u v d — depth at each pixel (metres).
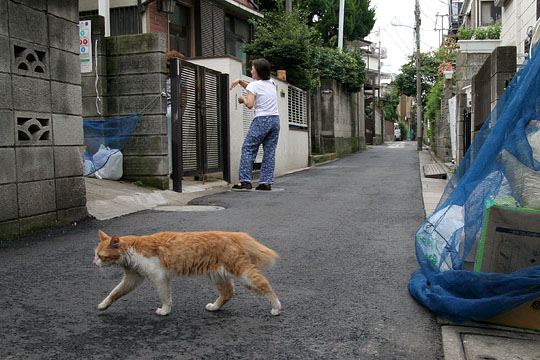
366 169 15.08
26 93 5.88
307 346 3.14
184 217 7.00
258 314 3.65
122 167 8.88
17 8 5.76
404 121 73.06
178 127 8.88
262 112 9.75
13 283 4.22
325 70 20.59
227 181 10.65
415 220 6.94
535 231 3.48
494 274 3.43
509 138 3.76
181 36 15.41
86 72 8.84
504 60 7.16
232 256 3.46
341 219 6.98
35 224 6.02
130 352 3.03
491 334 3.32
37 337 3.22
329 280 4.41
